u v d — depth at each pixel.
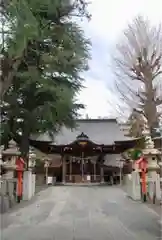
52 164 23.56
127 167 20.16
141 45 16.92
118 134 23.92
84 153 21.80
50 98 13.45
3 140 12.74
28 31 7.93
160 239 5.43
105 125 25.30
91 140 22.09
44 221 7.07
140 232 5.96
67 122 15.47
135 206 9.29
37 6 9.44
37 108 12.85
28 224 6.71
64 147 20.94
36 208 8.92
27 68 11.92
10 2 7.45
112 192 13.64
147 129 13.95
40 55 11.59
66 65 13.08
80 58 13.09
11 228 6.30
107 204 9.76
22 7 7.79
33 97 13.71
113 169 23.12
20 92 13.44
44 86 12.15
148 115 15.55
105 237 5.55
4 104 12.38
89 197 11.66
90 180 22.09
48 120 13.57
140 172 10.88
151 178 10.45
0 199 8.47
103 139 23.25
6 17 7.66
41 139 20.86
